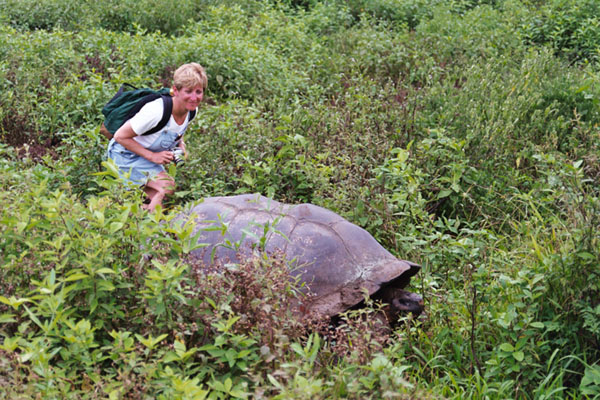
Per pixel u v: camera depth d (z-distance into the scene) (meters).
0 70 6.46
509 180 4.96
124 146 4.17
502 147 5.31
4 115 5.95
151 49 7.60
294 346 2.43
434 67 7.76
